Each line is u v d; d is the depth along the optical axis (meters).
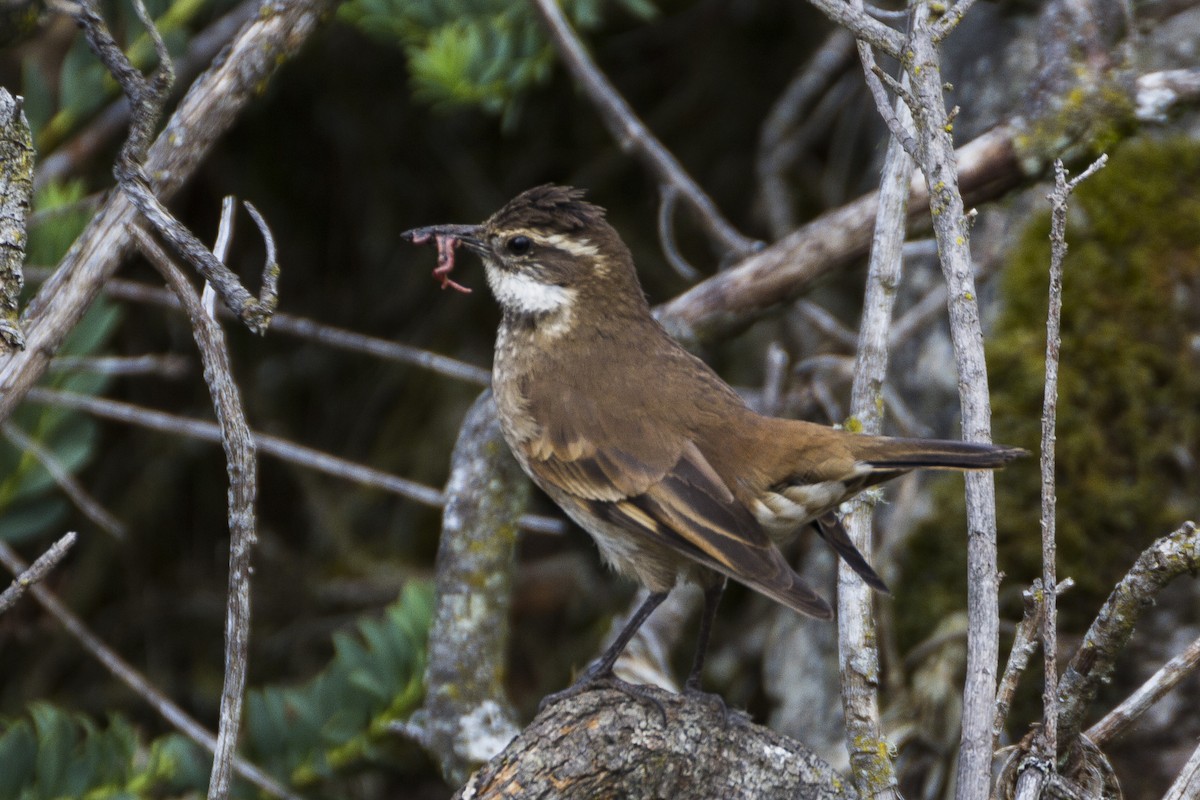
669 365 8.85
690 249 14.64
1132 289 10.64
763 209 13.96
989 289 11.64
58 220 9.87
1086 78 8.89
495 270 9.37
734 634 13.41
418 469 14.41
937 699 10.14
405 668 9.78
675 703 7.09
